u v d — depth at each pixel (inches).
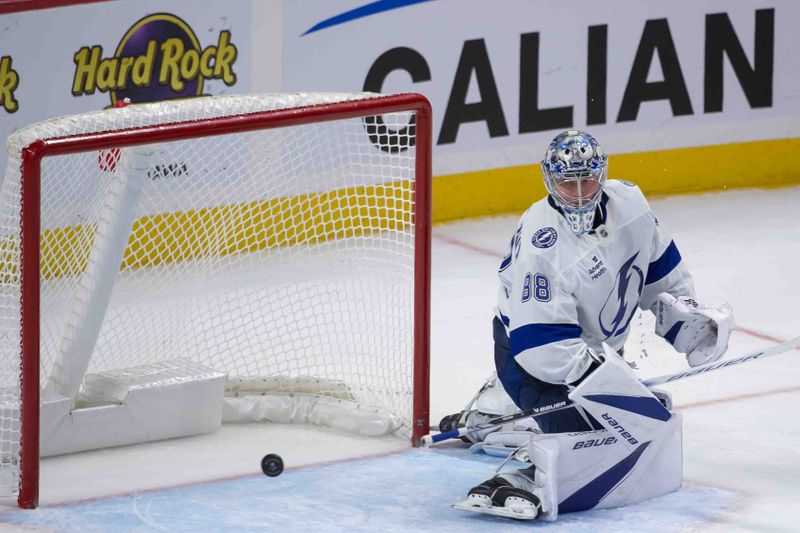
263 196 743.1
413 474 551.8
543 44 1002.7
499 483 503.5
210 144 726.5
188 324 675.4
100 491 532.4
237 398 624.7
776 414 623.8
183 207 727.7
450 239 962.7
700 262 903.1
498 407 570.3
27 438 508.1
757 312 796.6
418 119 579.5
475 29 979.3
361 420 603.2
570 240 496.1
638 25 1029.8
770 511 508.1
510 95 1002.7
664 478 524.1
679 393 654.5
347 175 768.3
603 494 509.7
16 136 528.4
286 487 536.7
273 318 674.2
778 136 1099.9
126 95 860.0
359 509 512.4
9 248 528.1
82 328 578.9
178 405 595.2
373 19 942.4
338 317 721.0
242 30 893.2
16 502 518.3
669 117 1056.2
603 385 490.3
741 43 1067.9
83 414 576.1
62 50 832.3
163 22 863.7
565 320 493.7
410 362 655.1
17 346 522.9
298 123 548.4
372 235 724.7
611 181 515.8
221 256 735.7
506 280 520.4
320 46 925.8
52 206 642.2
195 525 495.5
